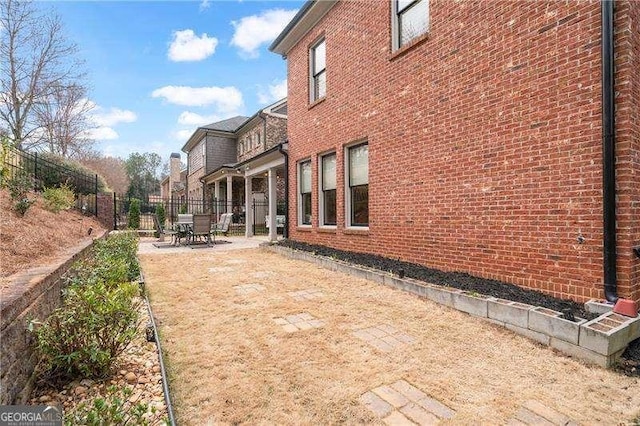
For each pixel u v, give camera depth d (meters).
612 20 3.29
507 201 4.30
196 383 2.45
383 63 6.42
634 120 3.33
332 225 8.30
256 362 2.77
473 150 4.74
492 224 4.49
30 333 2.32
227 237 14.48
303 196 9.62
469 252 4.81
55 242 4.84
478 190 4.68
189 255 8.57
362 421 2.06
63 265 3.46
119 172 38.19
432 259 5.41
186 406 2.18
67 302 2.65
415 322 3.67
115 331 2.70
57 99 17.27
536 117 3.98
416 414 2.12
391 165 6.25
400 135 6.04
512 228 4.25
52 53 16.41
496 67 4.43
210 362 2.76
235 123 24.88
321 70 8.65
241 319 3.78
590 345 2.74
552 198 3.83
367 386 2.43
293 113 9.80
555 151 3.80
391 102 6.24
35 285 2.54
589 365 2.71
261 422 2.04
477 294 3.92
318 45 8.84
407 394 2.34
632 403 2.24
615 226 3.28
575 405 2.22
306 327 3.55
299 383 2.46
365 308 4.14
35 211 6.10
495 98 4.44
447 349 3.03
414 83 5.73
